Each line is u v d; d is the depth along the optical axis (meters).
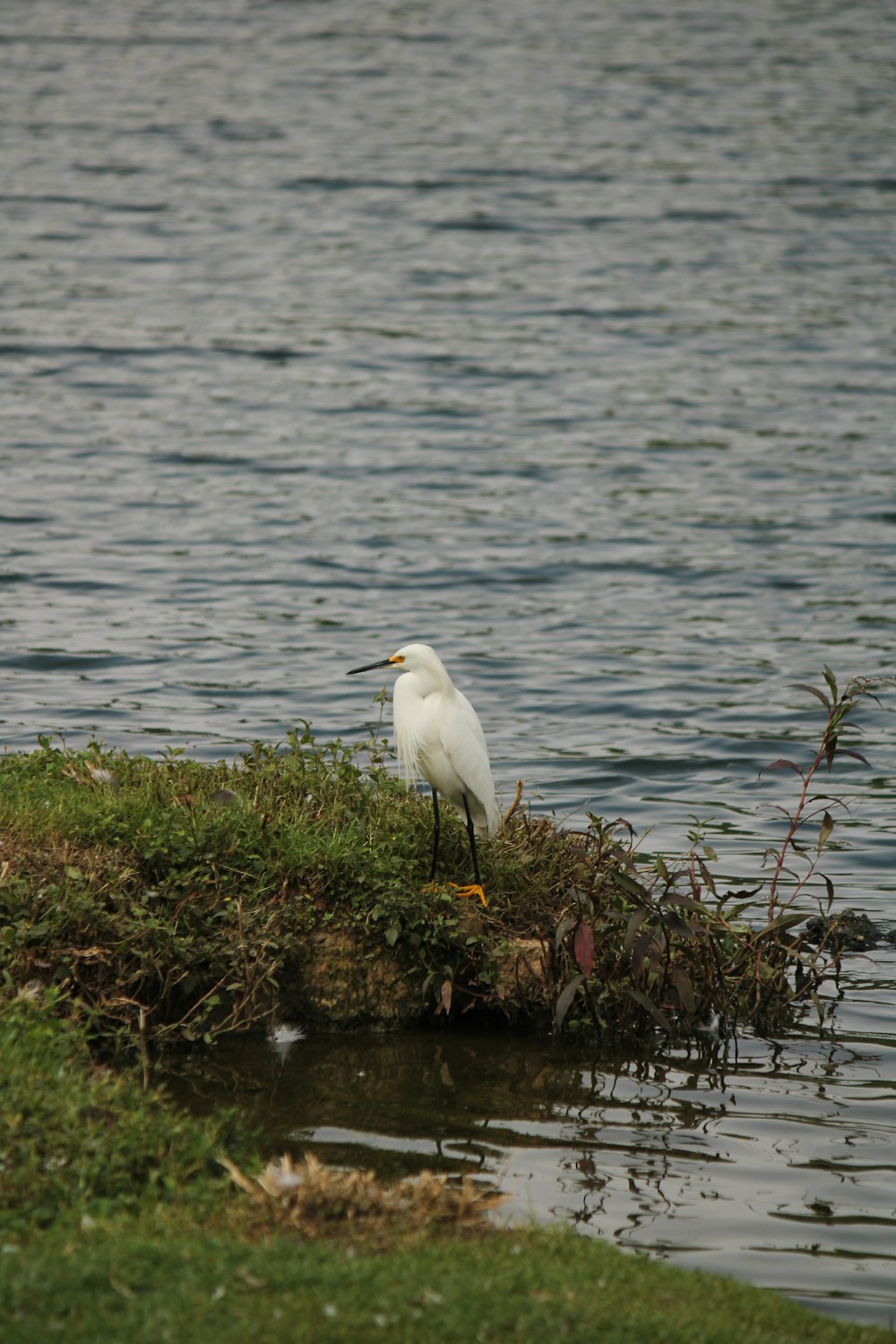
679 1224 7.05
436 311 41.03
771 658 19.05
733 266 46.00
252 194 54.03
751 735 16.31
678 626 20.30
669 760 15.52
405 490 26.83
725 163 59.56
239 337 37.88
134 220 49.84
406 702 9.64
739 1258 6.75
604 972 9.56
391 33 90.12
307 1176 6.46
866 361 36.47
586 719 16.75
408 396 33.38
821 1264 6.74
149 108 67.94
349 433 30.53
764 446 29.95
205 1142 6.77
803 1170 7.70
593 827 10.41
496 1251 6.08
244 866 9.29
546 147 62.31
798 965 10.17
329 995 9.18
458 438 30.36
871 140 63.69
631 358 36.81
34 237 47.00
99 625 19.36
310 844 9.45
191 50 82.94
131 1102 7.09
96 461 27.84
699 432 31.00
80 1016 8.36
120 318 39.03
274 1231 6.04
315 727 15.80
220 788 10.09
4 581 21.02
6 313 38.84
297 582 21.72
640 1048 9.31
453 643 19.34
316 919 9.24
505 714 16.88
